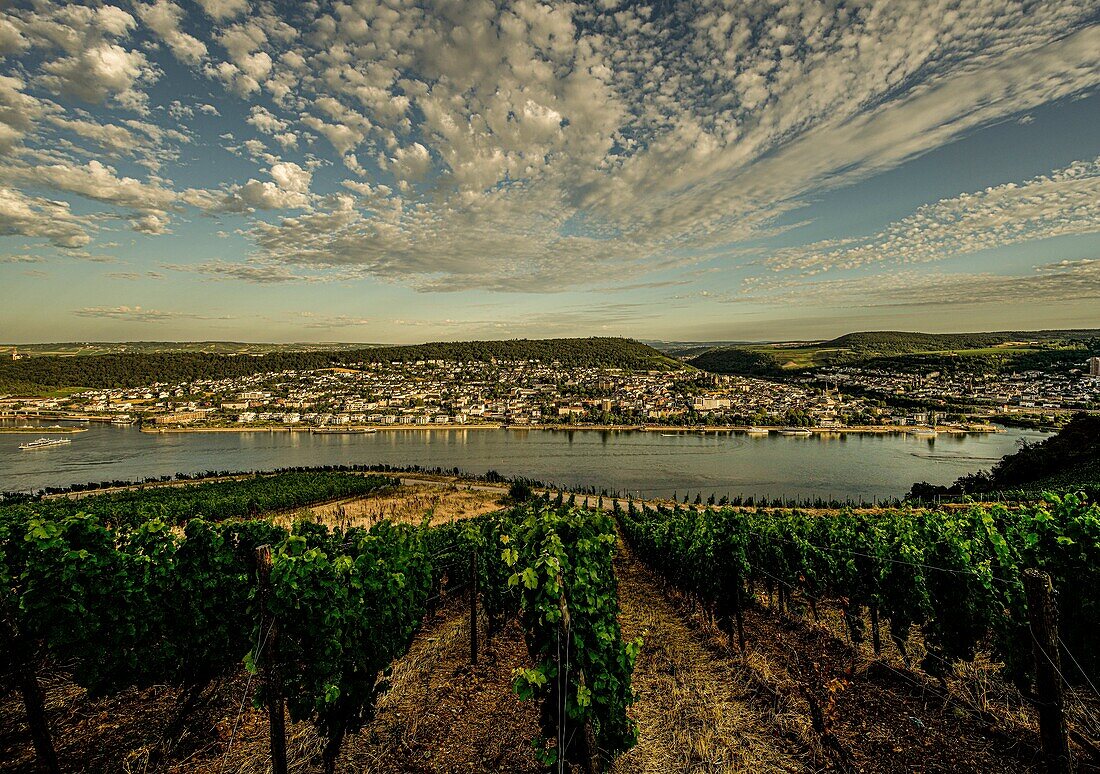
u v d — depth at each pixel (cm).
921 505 4328
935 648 797
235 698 713
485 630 1138
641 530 2391
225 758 585
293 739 621
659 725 686
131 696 693
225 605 713
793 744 619
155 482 6838
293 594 548
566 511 776
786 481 8125
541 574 567
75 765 554
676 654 970
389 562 805
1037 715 641
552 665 542
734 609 1045
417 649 976
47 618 539
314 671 557
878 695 737
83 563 577
